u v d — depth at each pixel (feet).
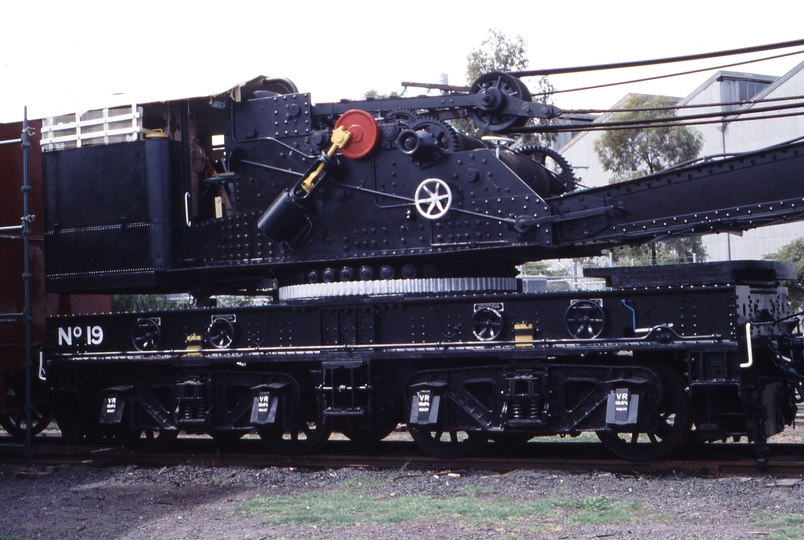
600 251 31.50
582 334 27.58
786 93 103.09
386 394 30.91
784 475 25.18
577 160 120.88
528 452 31.55
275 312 32.14
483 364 29.91
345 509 23.04
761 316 28.37
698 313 26.17
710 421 26.25
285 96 32.37
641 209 27.45
